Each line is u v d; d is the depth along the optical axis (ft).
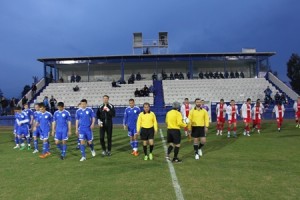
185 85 132.87
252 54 138.82
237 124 94.94
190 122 40.98
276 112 73.82
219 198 23.66
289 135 65.21
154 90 126.93
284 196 23.89
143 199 23.86
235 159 39.11
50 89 133.39
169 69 149.18
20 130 55.11
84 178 30.83
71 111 114.52
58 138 43.50
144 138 40.91
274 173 31.19
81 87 134.21
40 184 29.04
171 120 38.45
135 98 123.03
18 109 55.52
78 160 41.60
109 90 131.23
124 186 27.48
